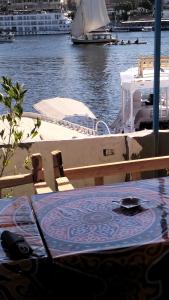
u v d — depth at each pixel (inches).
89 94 2181.3
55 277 95.5
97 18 4261.8
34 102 2028.8
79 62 3469.5
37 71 3014.3
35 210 118.4
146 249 97.0
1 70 3139.8
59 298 96.8
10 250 98.3
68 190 133.3
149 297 99.1
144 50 4178.2
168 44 4328.3
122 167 166.7
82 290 96.6
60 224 109.5
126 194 125.4
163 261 98.0
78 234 103.7
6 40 5900.6
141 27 7071.9
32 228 109.3
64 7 7760.8
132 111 772.0
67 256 94.7
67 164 235.5
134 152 235.0
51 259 95.3
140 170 168.4
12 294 95.3
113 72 2851.9
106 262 96.0
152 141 235.1
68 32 6820.9
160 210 113.6
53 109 860.6
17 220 114.3
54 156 156.3
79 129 670.5
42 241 102.6
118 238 100.8
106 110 1829.5
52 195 128.8
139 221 108.3
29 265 94.8
